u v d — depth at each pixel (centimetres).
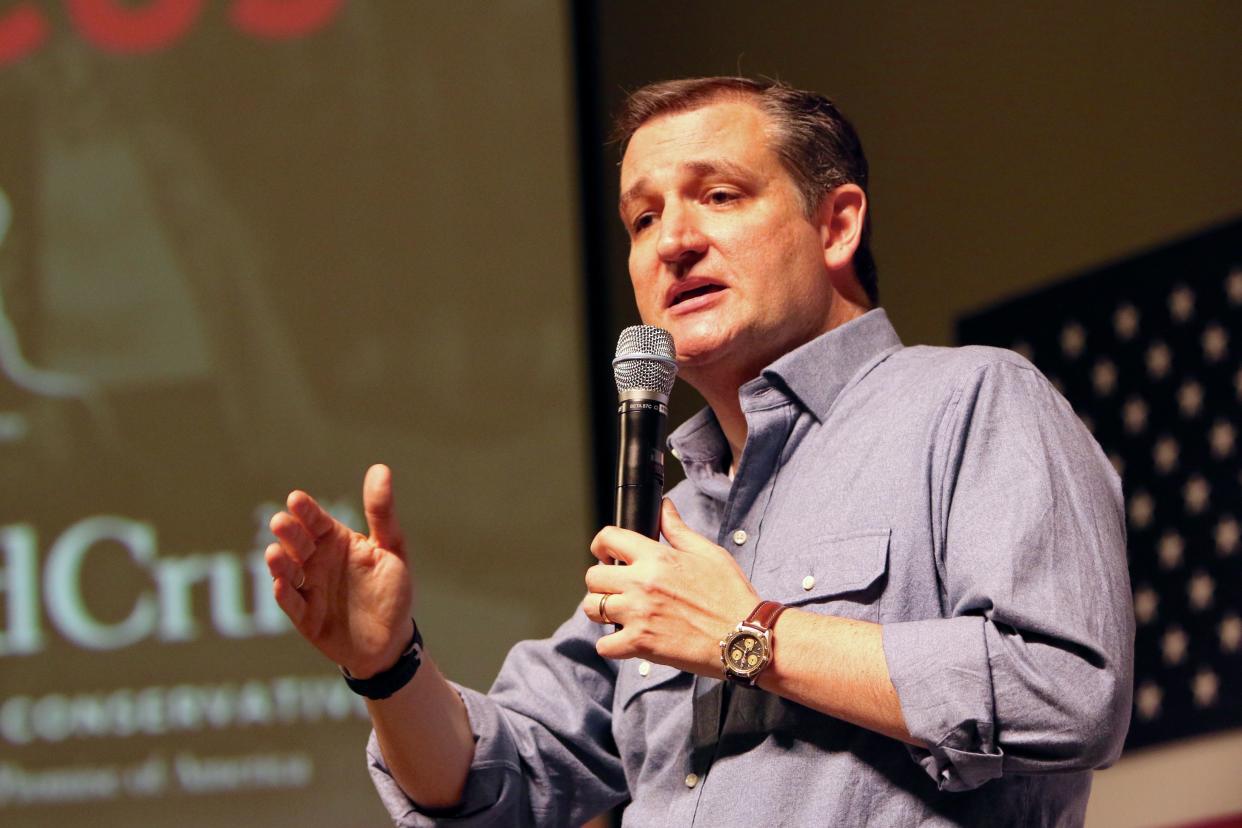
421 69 1266
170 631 1210
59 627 1218
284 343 1243
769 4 1383
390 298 1241
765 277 604
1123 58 1321
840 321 635
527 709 651
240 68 1276
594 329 1260
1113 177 1315
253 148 1266
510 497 1214
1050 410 526
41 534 1231
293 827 1173
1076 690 456
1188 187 1297
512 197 1248
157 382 1245
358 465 1225
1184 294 1285
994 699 459
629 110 655
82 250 1266
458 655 1194
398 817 617
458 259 1244
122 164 1272
